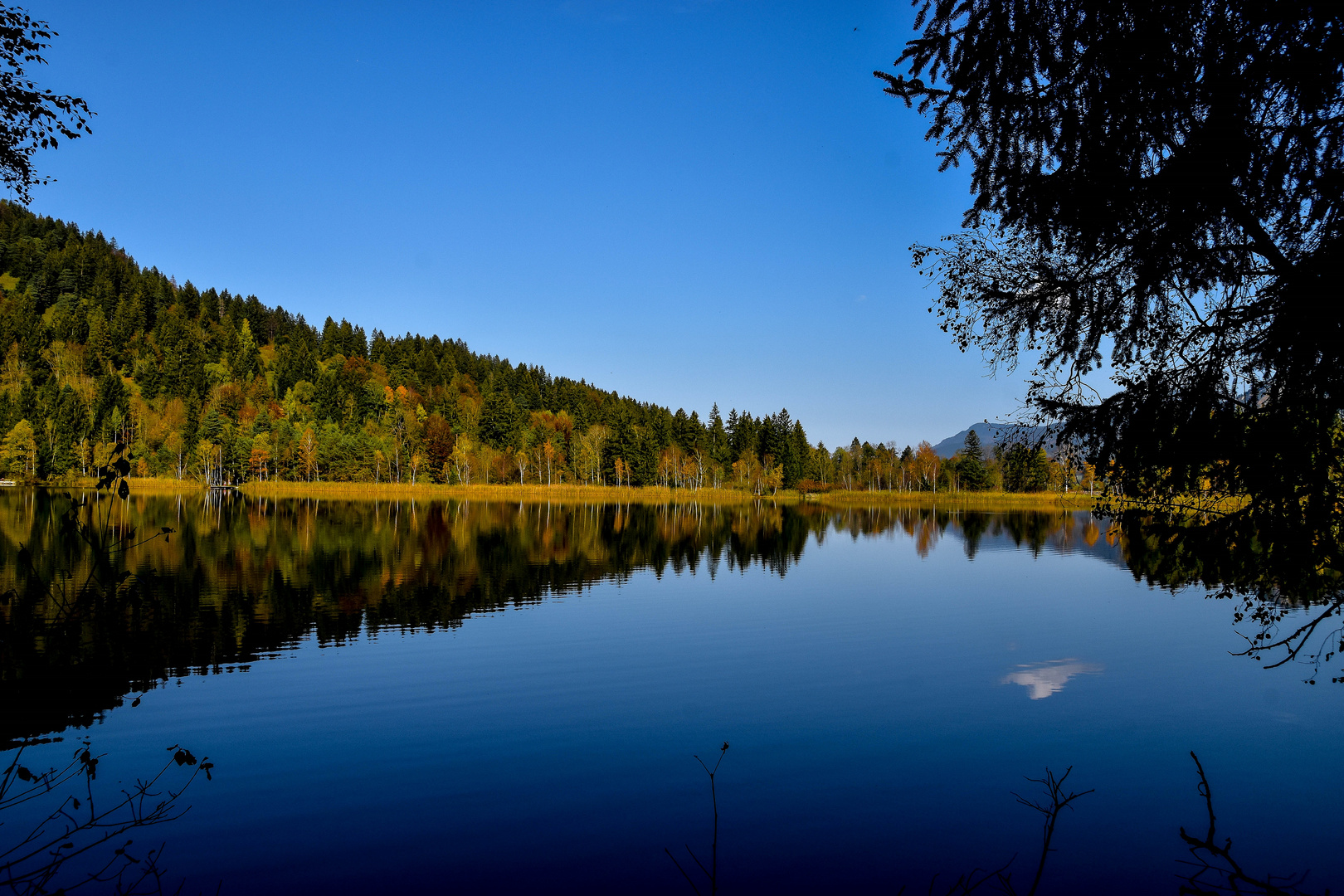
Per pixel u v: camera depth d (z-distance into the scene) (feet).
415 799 27.96
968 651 50.52
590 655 48.08
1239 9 15.51
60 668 42.78
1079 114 17.70
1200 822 26.96
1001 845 25.30
